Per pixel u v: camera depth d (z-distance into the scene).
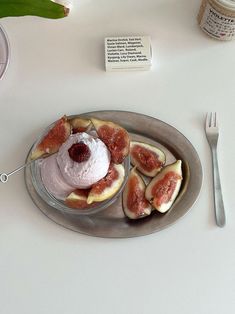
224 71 0.75
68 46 0.76
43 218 0.70
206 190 0.70
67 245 0.69
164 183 0.68
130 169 0.70
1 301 0.67
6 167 0.71
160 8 0.77
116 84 0.74
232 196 0.70
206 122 0.73
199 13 0.74
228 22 0.69
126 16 0.77
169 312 0.67
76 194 0.65
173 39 0.76
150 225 0.68
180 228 0.69
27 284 0.68
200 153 0.72
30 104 0.74
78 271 0.68
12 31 0.76
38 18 0.76
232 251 0.68
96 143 0.62
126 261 0.68
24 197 0.70
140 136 0.72
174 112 0.74
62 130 0.67
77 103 0.74
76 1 0.77
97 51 0.75
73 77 0.75
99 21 0.76
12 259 0.68
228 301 0.67
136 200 0.68
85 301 0.67
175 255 0.68
